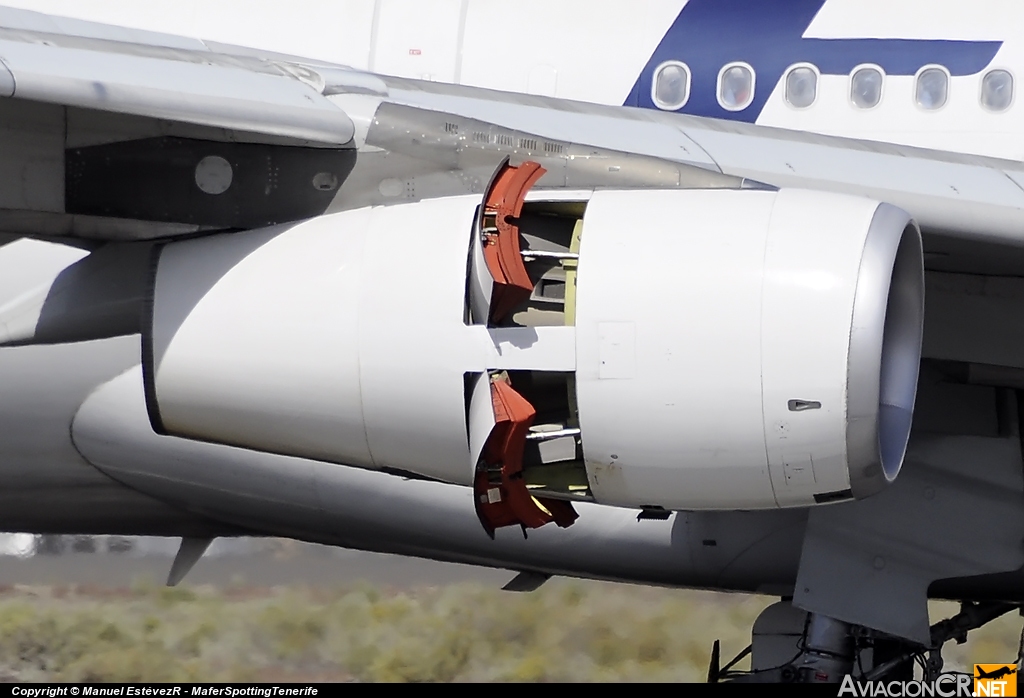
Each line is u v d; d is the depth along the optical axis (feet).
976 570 62.69
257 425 53.98
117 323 56.65
